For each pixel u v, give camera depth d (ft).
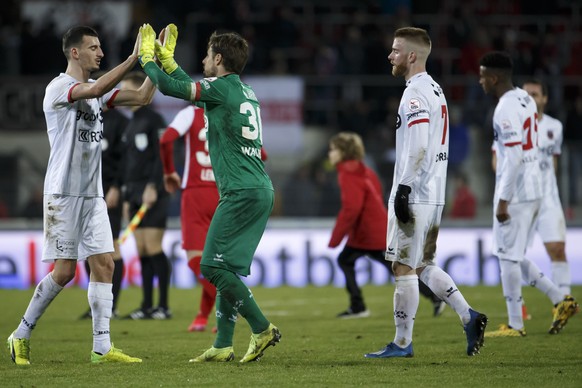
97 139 80.84
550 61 240.73
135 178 126.00
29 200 189.47
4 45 226.38
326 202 192.65
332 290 171.01
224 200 79.00
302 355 86.02
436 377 72.13
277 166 199.41
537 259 179.73
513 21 251.19
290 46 239.91
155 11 240.12
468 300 147.43
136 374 74.18
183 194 111.45
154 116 125.18
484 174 208.33
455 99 233.96
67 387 68.33
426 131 79.56
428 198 81.20
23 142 210.59
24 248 177.68
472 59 237.66
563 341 95.14
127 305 147.33
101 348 81.66
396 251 82.02
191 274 178.91
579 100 222.07
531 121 98.89
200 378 71.82
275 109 220.02
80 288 174.29
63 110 78.95
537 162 99.81
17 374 75.15
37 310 81.56
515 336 99.30
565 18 250.98
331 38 242.17
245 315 79.71
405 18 241.76
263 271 180.96
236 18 236.02
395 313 83.56
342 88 228.84
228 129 78.64
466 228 183.21
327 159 207.10
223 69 80.43
